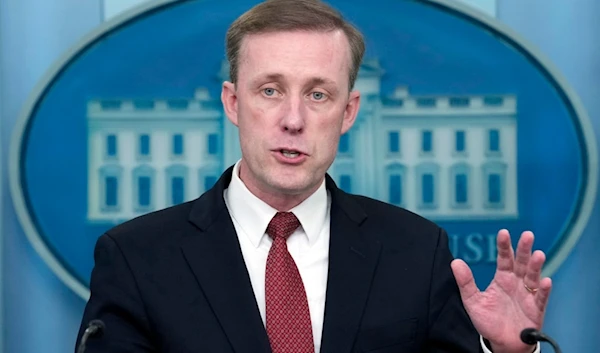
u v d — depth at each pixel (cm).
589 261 368
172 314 239
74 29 370
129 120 369
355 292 248
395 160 371
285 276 247
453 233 372
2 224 362
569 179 369
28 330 364
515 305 232
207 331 237
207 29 371
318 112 241
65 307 365
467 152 371
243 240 258
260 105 241
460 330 252
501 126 371
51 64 369
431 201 372
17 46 367
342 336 241
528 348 230
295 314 243
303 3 248
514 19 372
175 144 370
